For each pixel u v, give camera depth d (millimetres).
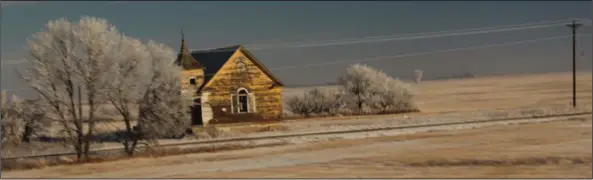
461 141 37250
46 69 35625
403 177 26422
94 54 36094
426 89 91500
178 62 48750
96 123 36562
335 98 67062
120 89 36375
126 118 36719
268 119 50656
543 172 26703
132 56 37000
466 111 61188
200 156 34188
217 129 48000
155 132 36906
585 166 27594
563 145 33344
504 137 38250
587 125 42844
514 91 78062
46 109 35531
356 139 40469
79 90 35844
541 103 63812
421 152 32938
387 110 66750
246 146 38312
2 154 33781
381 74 68312
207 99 48594
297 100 65750
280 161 31656
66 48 35969
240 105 50062
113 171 29812
